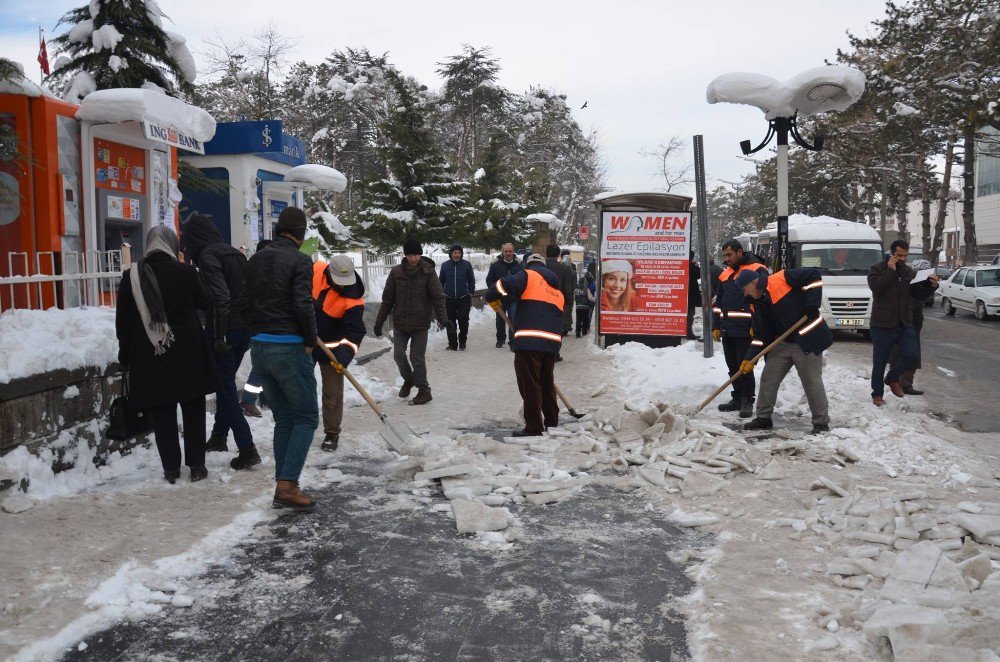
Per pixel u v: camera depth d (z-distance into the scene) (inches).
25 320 229.8
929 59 1152.8
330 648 133.8
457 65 2362.2
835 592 158.1
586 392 395.5
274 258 211.5
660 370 422.9
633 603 153.7
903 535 182.9
